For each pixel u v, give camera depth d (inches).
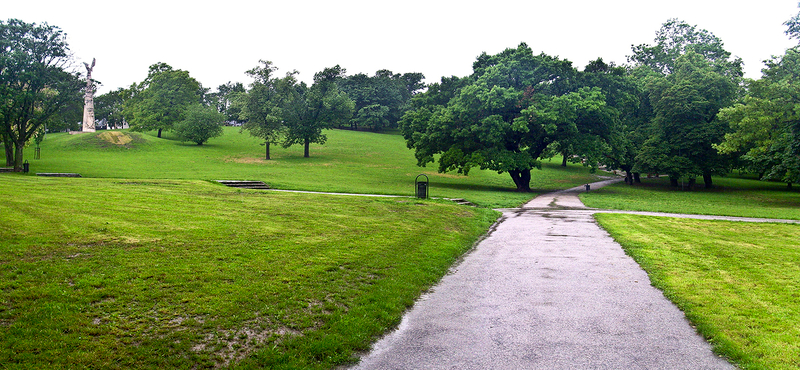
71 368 191.9
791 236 631.2
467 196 1249.4
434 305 310.8
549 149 1987.0
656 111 1967.3
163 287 287.9
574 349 233.3
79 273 299.0
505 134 1551.4
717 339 239.9
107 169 1713.8
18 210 506.3
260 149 2859.3
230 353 218.4
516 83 1605.6
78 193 692.7
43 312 237.0
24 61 1317.7
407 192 1268.5
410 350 235.9
